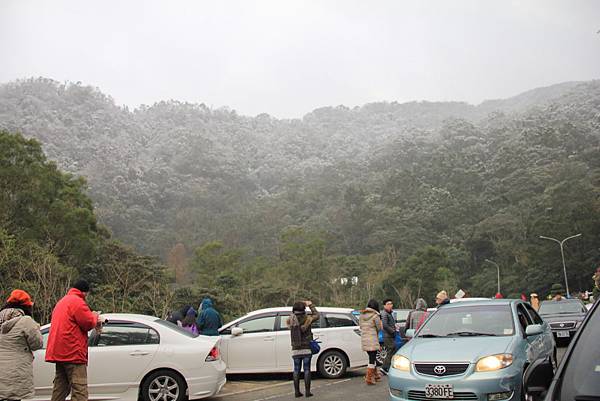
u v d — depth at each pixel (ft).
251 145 641.81
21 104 550.77
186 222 382.63
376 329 37.93
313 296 172.65
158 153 548.72
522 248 259.60
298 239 229.25
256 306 145.48
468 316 28.53
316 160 607.37
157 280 113.19
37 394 30.53
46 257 76.89
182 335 32.17
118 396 30.63
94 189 423.64
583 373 12.26
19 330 23.99
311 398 33.81
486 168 415.64
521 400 23.41
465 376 23.09
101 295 98.37
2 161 92.12
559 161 369.09
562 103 590.55
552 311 59.41
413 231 320.50
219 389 32.32
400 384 24.22
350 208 369.91
